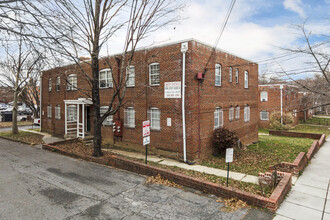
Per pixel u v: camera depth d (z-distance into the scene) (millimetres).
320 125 35250
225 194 7273
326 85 9016
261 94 31562
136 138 14945
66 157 12594
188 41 12227
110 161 10938
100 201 7031
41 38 7945
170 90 13031
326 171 10188
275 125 28672
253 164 11938
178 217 6105
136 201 7059
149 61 13977
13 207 6590
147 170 9430
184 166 11516
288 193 7723
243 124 18125
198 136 12664
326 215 6199
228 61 15883
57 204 6801
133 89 14969
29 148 15031
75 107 19969
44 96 24219
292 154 14109
